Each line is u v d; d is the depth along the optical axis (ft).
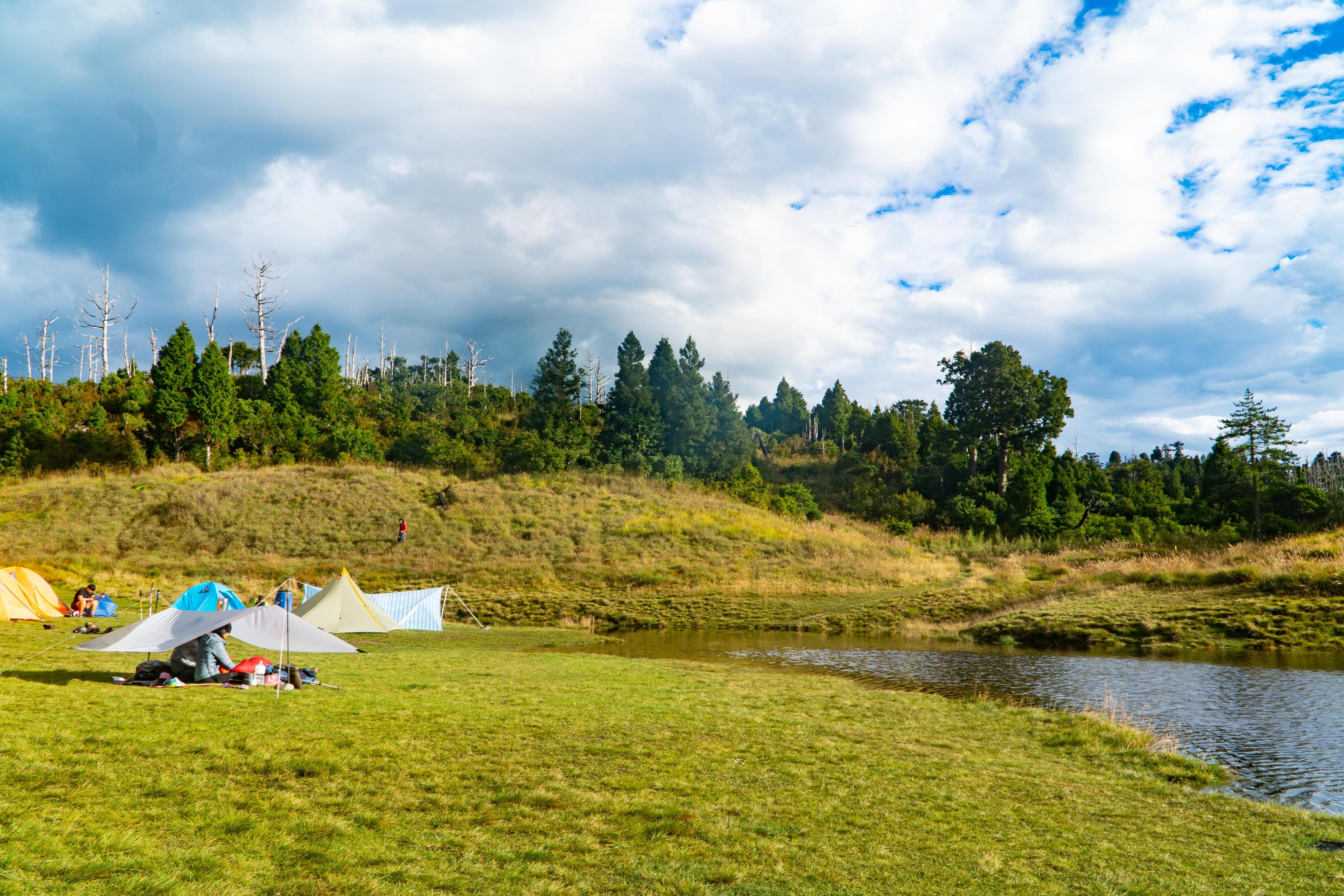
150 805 18.37
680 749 28.30
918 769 27.48
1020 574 105.19
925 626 82.23
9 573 62.23
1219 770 29.32
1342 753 32.12
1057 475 228.63
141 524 130.41
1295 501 172.76
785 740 31.04
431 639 73.15
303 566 117.39
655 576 116.26
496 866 16.52
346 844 17.02
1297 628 64.59
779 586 109.70
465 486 161.48
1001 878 17.72
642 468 216.13
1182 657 60.23
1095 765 29.68
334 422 195.00
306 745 25.00
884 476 263.70
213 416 167.73
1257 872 18.94
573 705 36.29
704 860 17.78
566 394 280.92
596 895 15.48
